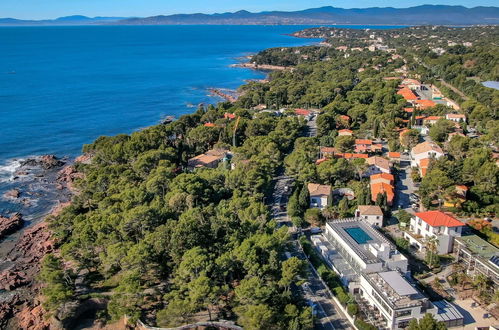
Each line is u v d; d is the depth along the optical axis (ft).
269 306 262.26
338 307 283.38
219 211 378.73
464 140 529.04
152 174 472.03
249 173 434.71
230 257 297.53
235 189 435.53
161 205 396.78
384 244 313.53
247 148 563.89
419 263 335.26
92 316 298.15
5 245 416.46
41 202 508.94
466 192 434.71
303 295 294.46
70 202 504.02
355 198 433.48
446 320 260.42
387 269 305.53
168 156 542.16
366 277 286.46
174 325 266.77
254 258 295.48
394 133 629.51
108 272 336.70
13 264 383.24
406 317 257.34
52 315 293.64
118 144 575.38
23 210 489.26
